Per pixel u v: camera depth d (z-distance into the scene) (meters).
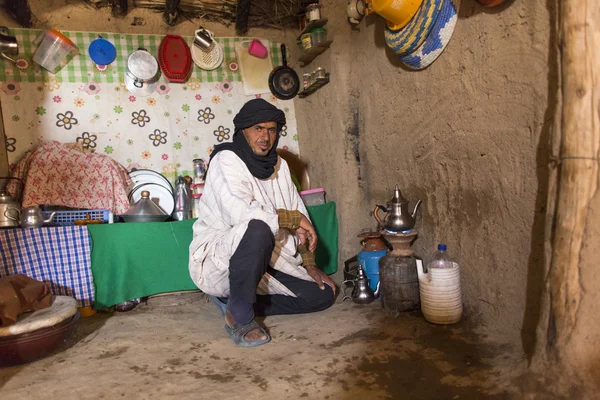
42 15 3.25
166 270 2.96
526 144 1.85
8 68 3.15
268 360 1.98
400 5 2.19
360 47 3.01
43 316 2.12
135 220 2.96
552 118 1.70
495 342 1.96
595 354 1.50
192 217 3.24
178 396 1.71
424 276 2.29
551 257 1.54
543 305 1.59
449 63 2.22
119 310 2.90
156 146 3.50
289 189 2.65
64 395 1.77
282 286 2.46
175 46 3.48
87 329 2.55
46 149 3.07
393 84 2.70
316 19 3.21
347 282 2.87
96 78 3.35
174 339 2.32
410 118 2.59
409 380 1.71
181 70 3.48
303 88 3.74
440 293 2.20
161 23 3.53
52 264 2.68
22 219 2.65
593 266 1.48
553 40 1.69
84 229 2.73
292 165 3.75
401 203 2.50
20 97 3.17
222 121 3.67
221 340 2.27
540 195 1.81
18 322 2.05
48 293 2.30
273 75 3.73
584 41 1.40
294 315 2.57
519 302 1.96
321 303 2.57
